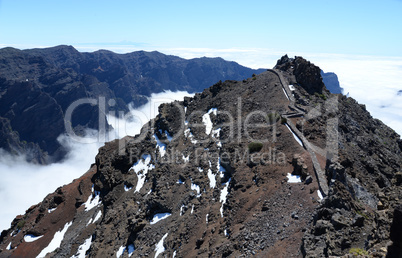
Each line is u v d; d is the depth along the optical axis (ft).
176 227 243.81
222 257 172.04
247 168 239.09
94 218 352.69
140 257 239.30
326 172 184.03
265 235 163.43
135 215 292.61
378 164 266.98
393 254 96.02
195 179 284.20
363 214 142.10
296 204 172.04
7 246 382.42
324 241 128.67
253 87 369.71
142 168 379.14
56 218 387.96
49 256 329.93
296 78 353.72
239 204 207.31
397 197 122.62
